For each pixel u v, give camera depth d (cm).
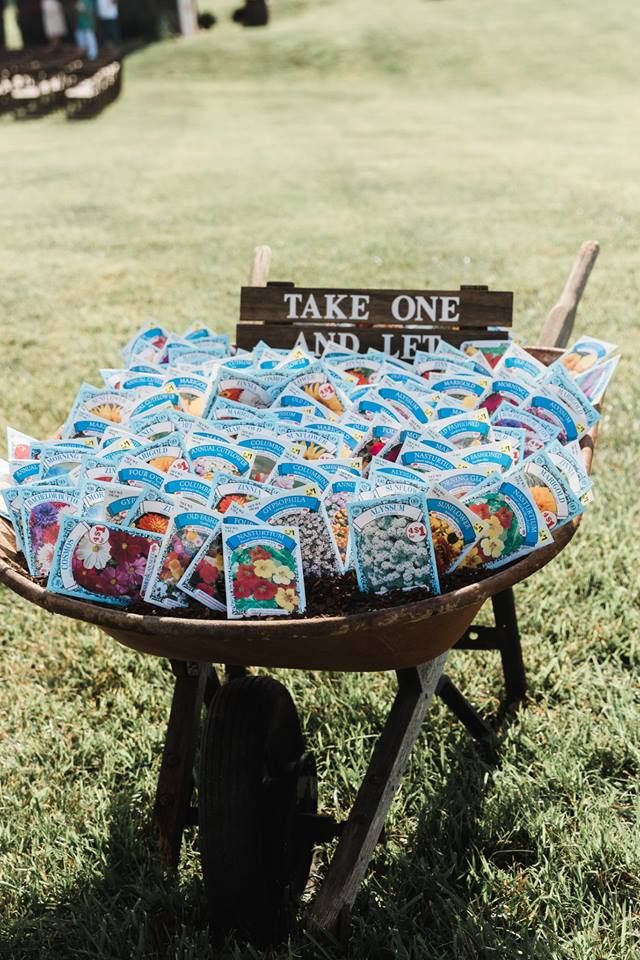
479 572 228
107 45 3131
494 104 2506
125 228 1184
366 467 268
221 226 1177
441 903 255
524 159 1648
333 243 1054
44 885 268
